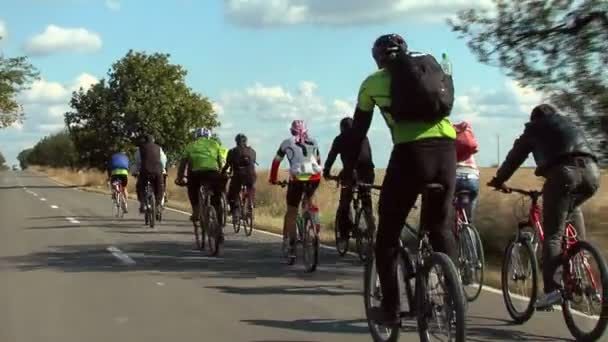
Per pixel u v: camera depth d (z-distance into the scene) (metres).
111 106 56.72
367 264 6.35
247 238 15.49
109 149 56.34
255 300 8.52
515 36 10.73
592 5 10.20
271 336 6.80
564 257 6.55
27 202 30.55
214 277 10.20
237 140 16.23
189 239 15.35
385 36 5.60
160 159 18.28
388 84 5.28
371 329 6.31
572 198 6.71
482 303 8.20
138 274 10.48
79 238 15.59
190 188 13.34
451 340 5.10
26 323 7.40
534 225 7.29
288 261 11.45
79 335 6.89
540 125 6.85
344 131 10.00
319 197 22.38
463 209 8.73
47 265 11.42
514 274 7.35
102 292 9.07
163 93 57.38
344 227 11.91
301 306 8.16
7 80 58.84
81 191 43.84
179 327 7.18
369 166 10.77
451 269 5.10
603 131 10.18
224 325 7.25
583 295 6.33
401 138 5.30
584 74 10.30
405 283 5.70
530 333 6.85
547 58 10.66
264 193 24.28
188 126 57.94
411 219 9.57
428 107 5.17
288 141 10.89
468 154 9.05
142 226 18.61
